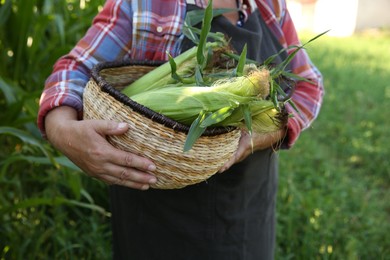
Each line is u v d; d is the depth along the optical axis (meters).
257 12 1.07
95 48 0.98
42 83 1.66
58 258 1.60
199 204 1.04
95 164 0.84
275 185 1.17
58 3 1.80
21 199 1.63
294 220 2.01
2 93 1.58
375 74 5.12
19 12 1.54
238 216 1.07
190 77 0.92
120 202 1.10
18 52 1.61
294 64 1.12
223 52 0.92
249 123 0.79
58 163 1.29
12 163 1.62
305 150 2.93
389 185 2.71
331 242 1.92
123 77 0.98
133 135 0.81
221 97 0.80
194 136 0.77
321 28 10.32
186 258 1.07
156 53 1.00
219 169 0.90
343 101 4.04
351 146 3.12
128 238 1.11
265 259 1.16
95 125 0.82
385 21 9.95
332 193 2.37
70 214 1.87
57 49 1.60
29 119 1.42
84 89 0.91
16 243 1.51
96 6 1.80
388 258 1.93
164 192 1.04
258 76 0.79
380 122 3.66
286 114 0.84
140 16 0.97
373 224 2.14
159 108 0.82
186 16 0.98
